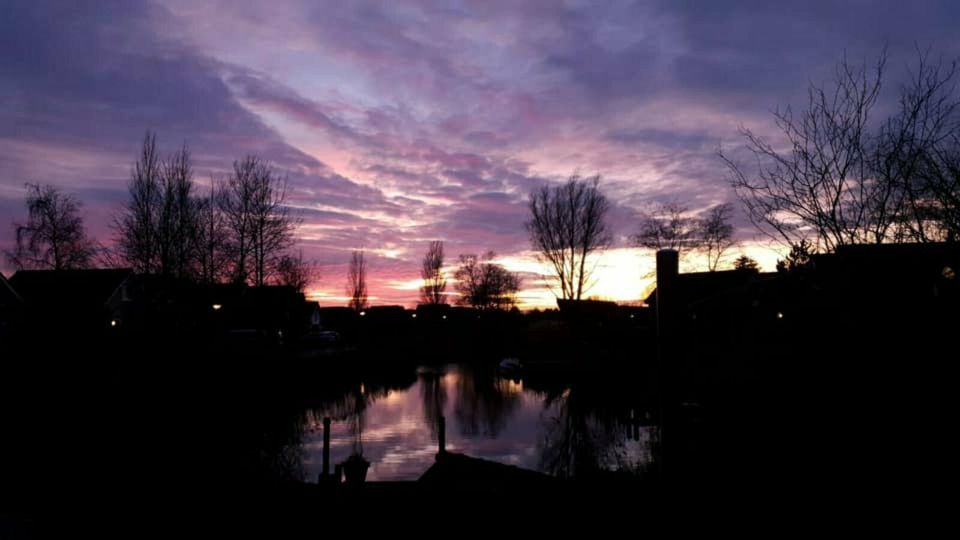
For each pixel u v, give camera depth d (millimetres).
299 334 51531
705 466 6145
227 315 37656
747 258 36312
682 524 5969
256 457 17594
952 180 5211
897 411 5281
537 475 10734
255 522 11359
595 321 44750
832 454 5758
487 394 32969
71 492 12742
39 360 22328
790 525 5387
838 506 5531
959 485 4852
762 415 7211
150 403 19719
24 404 17609
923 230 5309
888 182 5348
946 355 5094
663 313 4250
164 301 29078
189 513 11867
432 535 9844
